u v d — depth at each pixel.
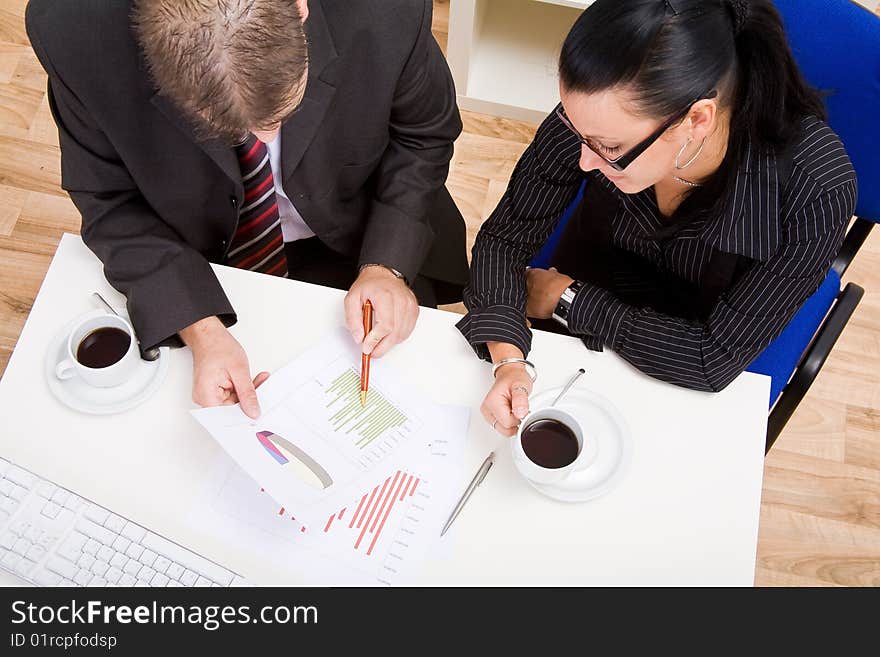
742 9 0.99
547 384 1.22
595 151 1.10
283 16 0.88
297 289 1.27
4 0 2.43
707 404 1.21
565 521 1.13
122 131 1.19
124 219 1.28
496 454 1.16
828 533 1.95
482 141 2.38
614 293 1.54
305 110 1.24
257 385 1.18
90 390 1.16
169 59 0.86
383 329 1.22
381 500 1.13
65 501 1.09
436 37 2.50
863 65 1.24
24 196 2.21
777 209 1.15
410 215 1.45
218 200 1.34
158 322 1.19
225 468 1.14
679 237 1.30
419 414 1.19
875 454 2.04
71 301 1.23
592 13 0.98
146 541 1.08
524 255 1.44
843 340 2.15
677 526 1.13
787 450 2.03
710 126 1.05
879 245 2.27
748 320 1.23
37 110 2.32
